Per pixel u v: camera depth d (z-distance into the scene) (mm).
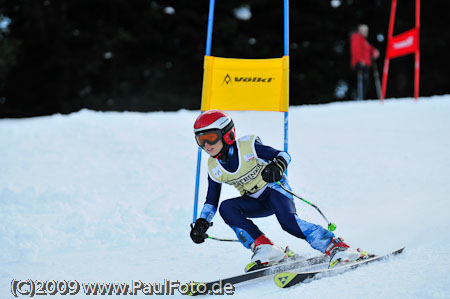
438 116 20156
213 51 49281
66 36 49062
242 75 9875
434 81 53719
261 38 51156
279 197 7656
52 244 9812
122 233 10164
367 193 11984
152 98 49562
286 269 7395
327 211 11031
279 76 9688
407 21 53281
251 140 7551
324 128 19438
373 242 8859
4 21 50312
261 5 51000
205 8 50531
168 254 9031
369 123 19875
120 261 8750
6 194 12344
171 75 50531
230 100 9875
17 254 9297
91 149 17219
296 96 53188
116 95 49219
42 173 14797
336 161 14789
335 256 7164
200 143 7418
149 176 14102
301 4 52781
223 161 7551
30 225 10539
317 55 52375
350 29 53031
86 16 50156
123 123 20797
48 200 12172
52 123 21047
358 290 6266
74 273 8219
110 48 48406
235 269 8094
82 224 10648
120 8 49875
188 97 50406
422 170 13219
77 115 22578
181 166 15008
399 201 11133
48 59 49719
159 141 18078
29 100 50906
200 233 7801
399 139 16875
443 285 6039
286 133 9562
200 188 13000
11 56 47688
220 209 7828
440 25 53969
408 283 6266
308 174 13758
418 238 8531
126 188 13195
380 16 53219
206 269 8156
